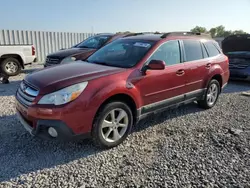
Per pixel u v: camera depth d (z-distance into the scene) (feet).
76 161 11.05
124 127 12.75
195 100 17.84
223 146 12.83
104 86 11.42
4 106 18.33
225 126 15.71
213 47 19.51
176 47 15.70
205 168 10.71
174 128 15.19
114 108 11.96
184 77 15.78
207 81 18.11
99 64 14.16
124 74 12.42
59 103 10.40
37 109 10.51
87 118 11.02
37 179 9.63
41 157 11.29
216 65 18.93
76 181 9.59
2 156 11.22
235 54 30.81
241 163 11.19
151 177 9.96
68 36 53.52
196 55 17.26
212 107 19.79
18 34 45.88
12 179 9.57
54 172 10.15
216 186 9.48
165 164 10.97
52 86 10.68
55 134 10.73
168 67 14.69
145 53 13.87
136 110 13.10
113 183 9.52
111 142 12.23
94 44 30.14
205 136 14.07
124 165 10.82
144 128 15.05
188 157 11.62
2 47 31.19
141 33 18.33
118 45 15.81
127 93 12.30
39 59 49.44
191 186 9.45
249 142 13.34
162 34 16.49
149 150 12.25
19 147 12.12
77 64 14.17
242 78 29.71
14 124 14.85
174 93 15.34
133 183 9.54
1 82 27.30
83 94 10.80
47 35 49.96
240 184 9.63
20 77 31.58
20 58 33.32
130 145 12.75
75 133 10.88
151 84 13.57
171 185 9.47
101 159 11.28
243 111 19.07
